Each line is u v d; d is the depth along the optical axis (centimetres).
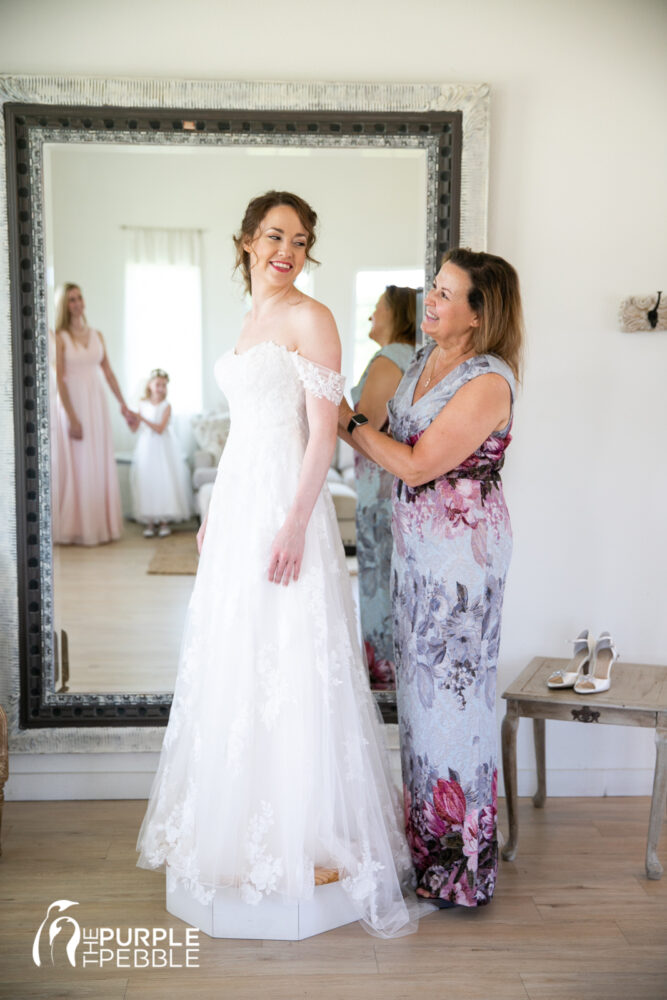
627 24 268
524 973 205
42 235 264
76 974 202
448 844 229
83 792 286
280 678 212
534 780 297
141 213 402
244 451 220
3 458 271
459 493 223
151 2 262
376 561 285
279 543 211
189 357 471
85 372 375
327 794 215
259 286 223
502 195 273
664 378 282
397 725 284
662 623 292
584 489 286
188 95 261
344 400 233
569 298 278
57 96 259
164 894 237
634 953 213
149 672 289
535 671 271
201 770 216
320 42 265
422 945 216
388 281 275
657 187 275
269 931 218
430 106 263
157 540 360
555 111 271
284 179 276
